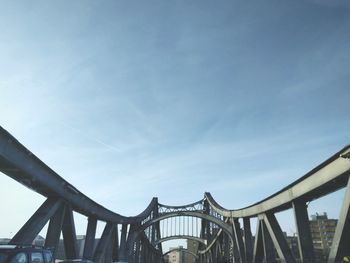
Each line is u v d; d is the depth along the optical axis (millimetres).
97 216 38906
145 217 76312
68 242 29516
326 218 139500
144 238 85062
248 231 45469
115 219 47531
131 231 72438
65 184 27625
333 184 21797
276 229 31594
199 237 107188
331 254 18406
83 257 36500
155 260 126750
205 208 90375
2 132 18578
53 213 25672
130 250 69312
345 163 19188
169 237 106312
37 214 24109
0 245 11203
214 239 85688
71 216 29531
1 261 10266
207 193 87375
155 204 94500
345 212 17734
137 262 74875
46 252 12812
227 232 63969
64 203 28328
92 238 37875
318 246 128750
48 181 24750
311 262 23719
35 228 22219
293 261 28469
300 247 24484
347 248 17766
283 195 28516
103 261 45812
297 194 25797
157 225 118312
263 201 34094
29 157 22047
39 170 23406
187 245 182500
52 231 27172
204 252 113000
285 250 29125
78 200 31594
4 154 19219
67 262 18938
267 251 33281
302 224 25641
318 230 130500
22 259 10883
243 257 50438
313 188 23203
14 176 22484
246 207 42656
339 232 18016
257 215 37906
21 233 21719
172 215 79938
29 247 11711
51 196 26609
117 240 49969
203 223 109938
